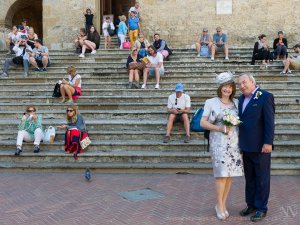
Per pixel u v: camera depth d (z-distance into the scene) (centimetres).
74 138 913
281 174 821
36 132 934
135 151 927
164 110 1112
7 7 2078
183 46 1894
